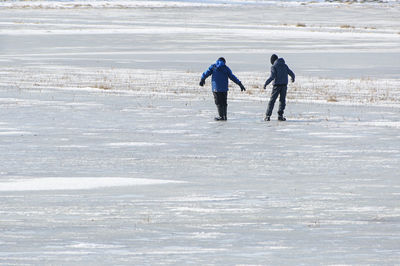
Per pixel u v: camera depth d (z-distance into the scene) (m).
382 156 40.56
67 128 51.88
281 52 147.88
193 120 57.12
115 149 42.72
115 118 57.78
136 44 168.88
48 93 76.56
